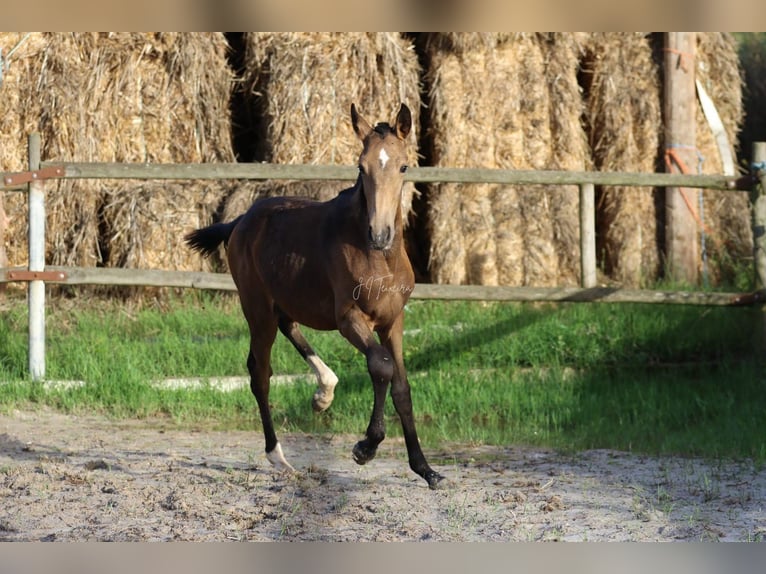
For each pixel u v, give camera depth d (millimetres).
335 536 5375
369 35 11875
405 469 7254
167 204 11695
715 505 6105
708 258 13008
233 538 5336
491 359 10461
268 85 11828
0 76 11023
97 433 8453
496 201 12047
